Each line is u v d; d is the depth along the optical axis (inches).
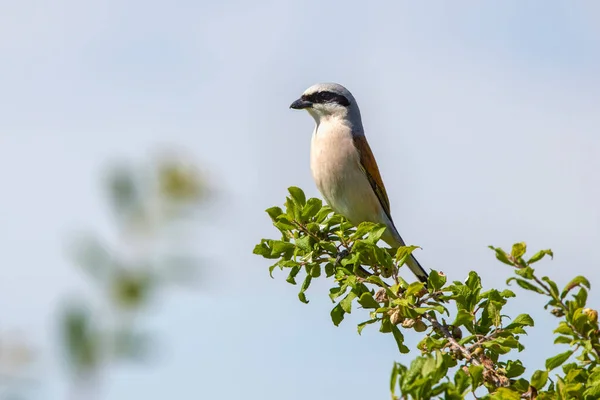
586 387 302.5
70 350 99.3
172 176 114.9
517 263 310.7
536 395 300.4
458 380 246.2
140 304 105.0
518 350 337.4
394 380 229.0
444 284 370.0
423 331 357.7
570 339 309.9
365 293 371.6
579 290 310.7
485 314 353.7
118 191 112.0
